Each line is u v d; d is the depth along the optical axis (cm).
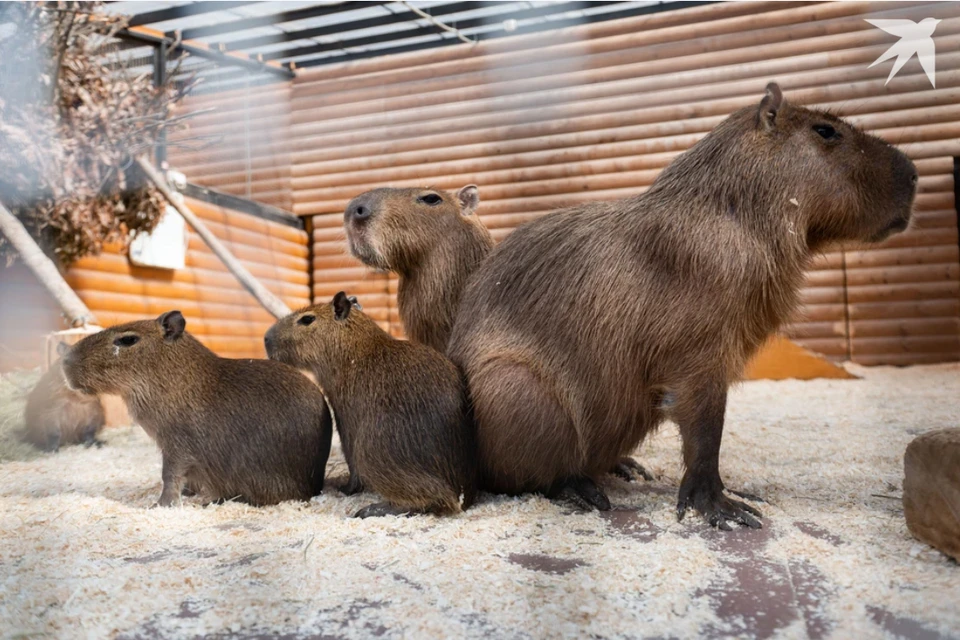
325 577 144
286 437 184
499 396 176
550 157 291
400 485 173
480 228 208
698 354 167
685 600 136
